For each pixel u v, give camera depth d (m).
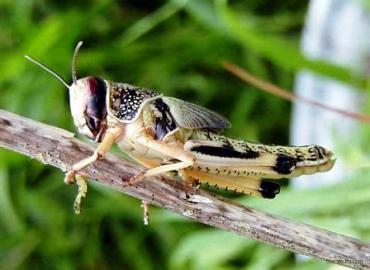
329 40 0.33
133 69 0.38
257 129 0.37
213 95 0.38
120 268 0.36
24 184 0.36
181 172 0.24
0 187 0.35
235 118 0.37
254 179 0.25
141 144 0.24
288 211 0.29
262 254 0.33
